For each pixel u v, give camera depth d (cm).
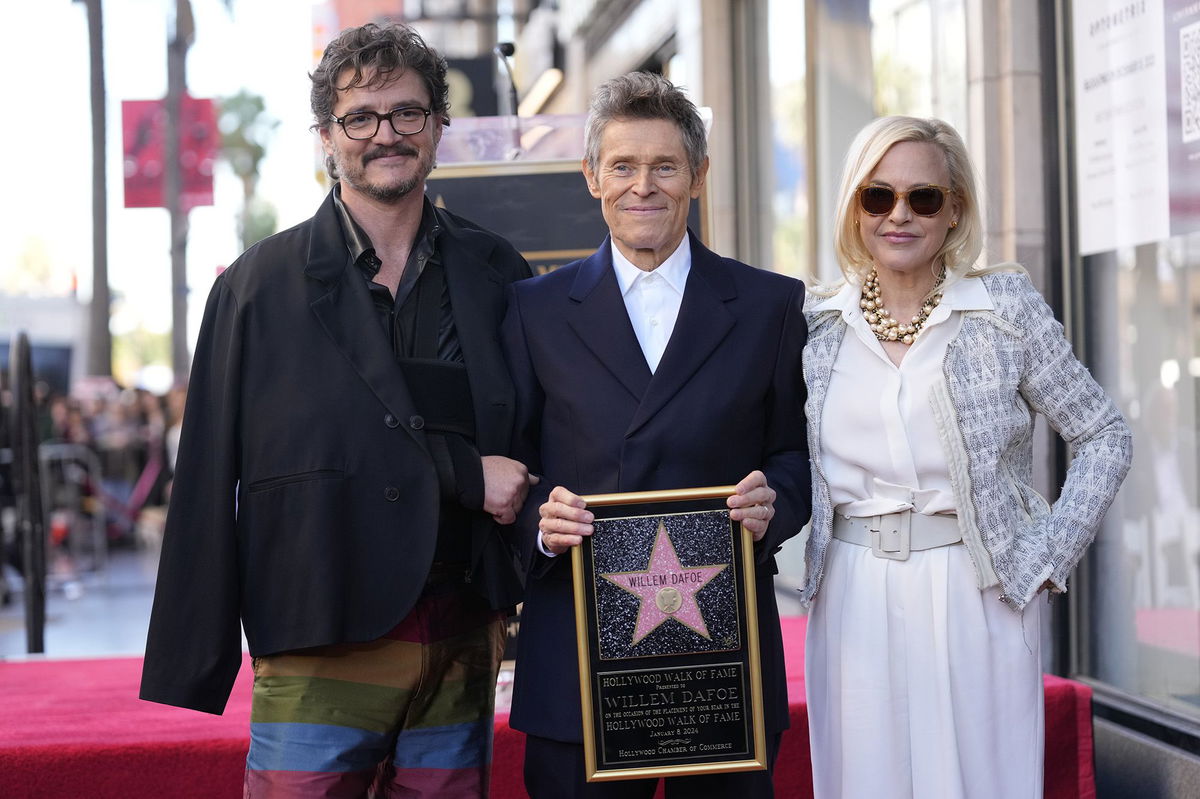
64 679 398
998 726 240
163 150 1491
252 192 3991
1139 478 404
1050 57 424
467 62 792
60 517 1074
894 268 243
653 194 239
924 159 240
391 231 252
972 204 248
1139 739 380
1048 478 414
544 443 250
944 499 239
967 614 238
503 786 316
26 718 336
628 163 238
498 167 359
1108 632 420
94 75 1872
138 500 1365
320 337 241
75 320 1886
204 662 239
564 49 1191
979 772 238
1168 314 384
